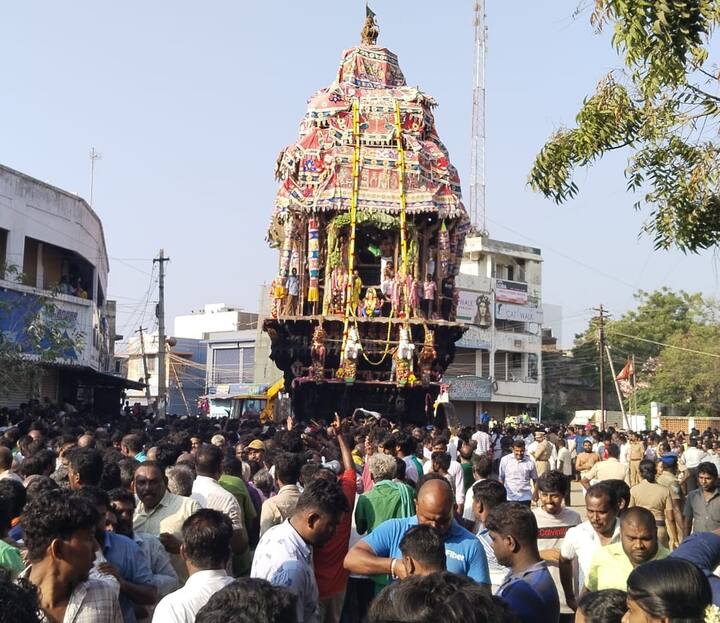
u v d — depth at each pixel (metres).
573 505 24.84
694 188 10.52
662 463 13.34
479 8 73.44
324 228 35.78
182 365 75.19
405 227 35.28
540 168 11.35
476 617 3.10
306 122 37.03
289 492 8.68
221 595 3.77
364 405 35.88
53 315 30.12
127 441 11.91
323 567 7.33
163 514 7.67
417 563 5.21
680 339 64.81
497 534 5.77
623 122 10.91
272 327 36.22
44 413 25.55
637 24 8.95
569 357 75.06
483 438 23.20
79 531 4.94
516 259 68.69
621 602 4.20
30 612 3.44
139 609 6.28
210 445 8.80
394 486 8.74
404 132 36.44
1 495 6.19
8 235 33.53
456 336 36.28
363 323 35.06
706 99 10.48
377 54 38.88
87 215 40.25
